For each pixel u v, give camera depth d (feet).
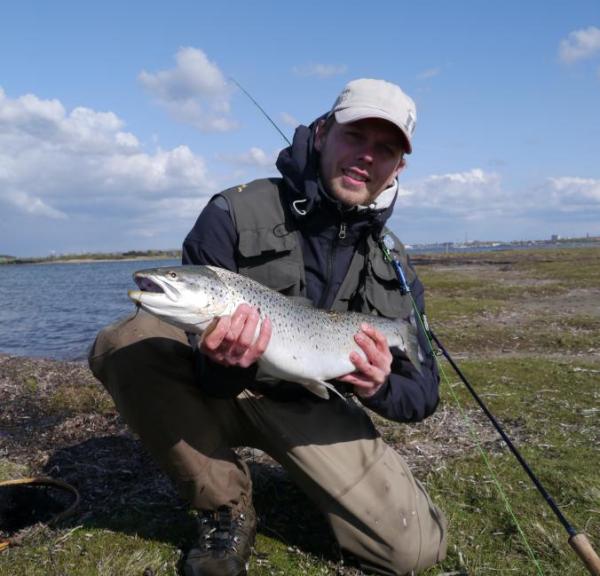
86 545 3.37
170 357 3.22
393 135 3.28
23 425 6.37
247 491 3.36
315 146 3.48
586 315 13.82
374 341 3.28
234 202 3.47
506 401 6.37
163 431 3.15
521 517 3.70
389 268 3.75
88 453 5.18
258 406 3.41
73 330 17.57
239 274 3.34
